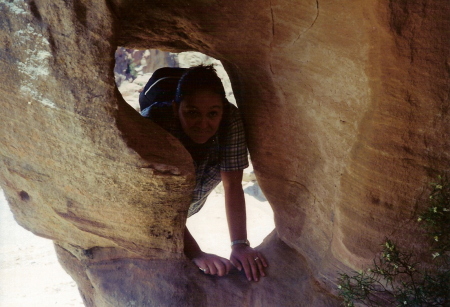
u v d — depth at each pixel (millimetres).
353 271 1228
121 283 1470
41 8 1119
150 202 1271
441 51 1000
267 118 1427
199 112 1396
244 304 1450
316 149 1313
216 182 1585
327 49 1150
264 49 1307
